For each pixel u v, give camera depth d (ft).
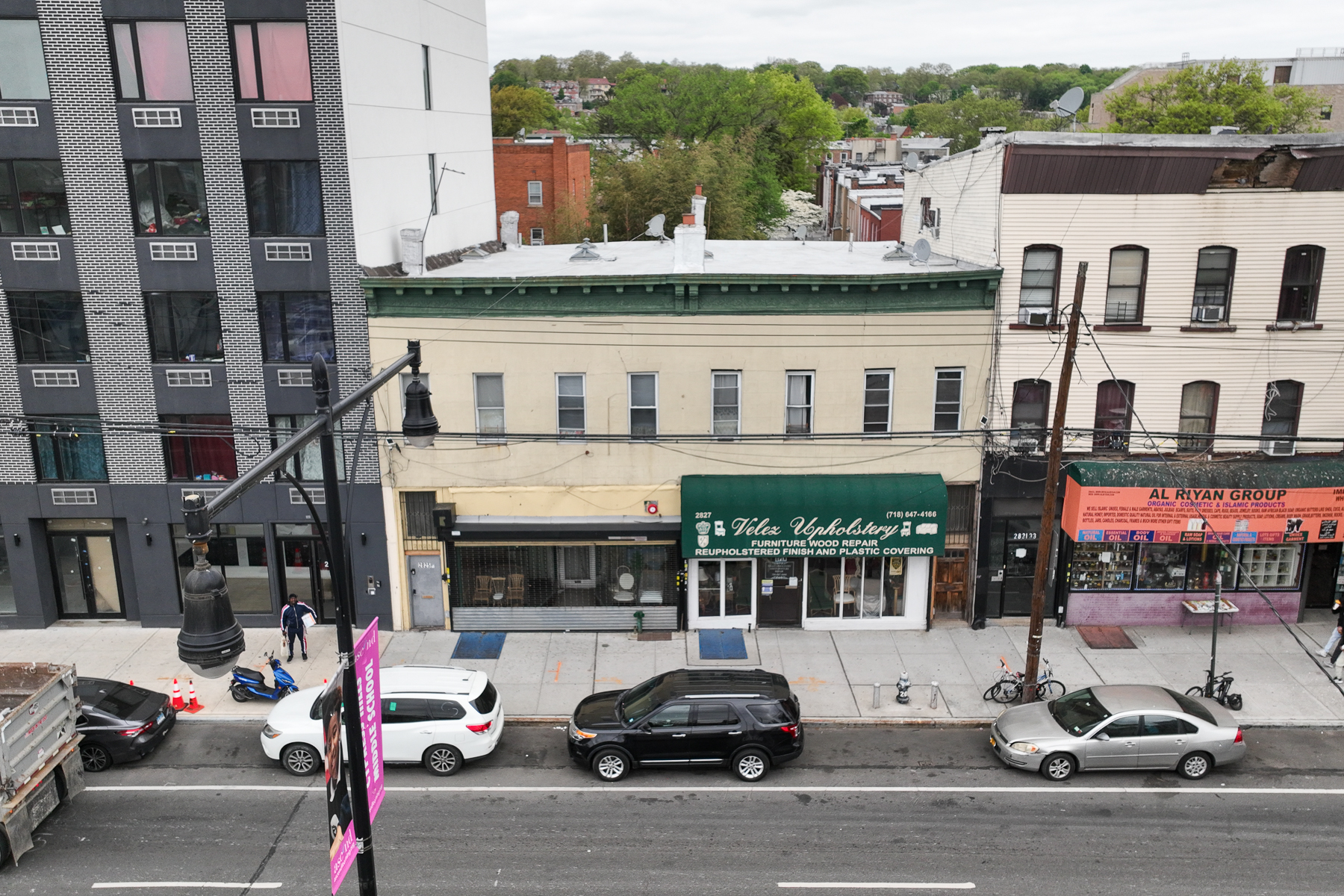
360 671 35.68
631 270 79.92
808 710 67.41
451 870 50.19
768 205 233.35
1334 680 65.62
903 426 77.05
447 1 88.69
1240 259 73.61
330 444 31.91
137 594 79.82
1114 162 71.15
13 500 77.41
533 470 77.61
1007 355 75.36
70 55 69.05
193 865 50.83
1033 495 77.87
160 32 69.10
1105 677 71.61
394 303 73.72
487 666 73.92
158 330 74.90
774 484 76.48
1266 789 57.98
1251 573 79.77
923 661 74.74
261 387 75.41
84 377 75.20
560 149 188.75
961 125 403.75
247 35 68.95
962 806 56.34
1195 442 77.15
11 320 74.33
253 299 73.46
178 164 71.51
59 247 72.54
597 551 78.64
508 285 73.00
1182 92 196.95
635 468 77.71
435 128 86.99
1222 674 69.82
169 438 76.84
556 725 66.39
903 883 48.91
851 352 75.36
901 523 75.46
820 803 56.65
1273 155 72.28
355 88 70.95
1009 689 68.33
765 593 79.61
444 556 78.69
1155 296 74.38
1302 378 75.92
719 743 58.70
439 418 76.33
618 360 75.46
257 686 67.82
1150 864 50.49
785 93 316.40
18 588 79.20
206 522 25.31
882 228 147.43
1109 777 59.47
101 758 60.08
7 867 50.55
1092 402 76.23
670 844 52.60
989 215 75.31
